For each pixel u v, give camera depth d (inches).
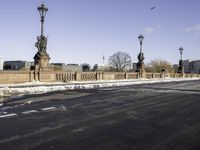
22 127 379.2
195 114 505.7
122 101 695.1
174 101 708.0
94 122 419.8
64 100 697.0
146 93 933.2
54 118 447.2
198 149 287.3
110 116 473.7
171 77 2938.0
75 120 433.1
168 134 349.7
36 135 335.6
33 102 648.4
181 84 1642.5
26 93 879.7
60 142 305.7
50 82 1469.0
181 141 316.8
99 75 1884.8
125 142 309.4
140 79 2229.3
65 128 375.9
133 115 487.2
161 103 664.4
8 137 325.1
